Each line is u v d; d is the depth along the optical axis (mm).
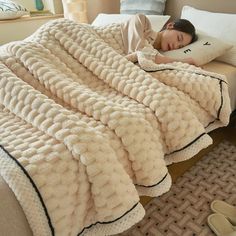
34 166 575
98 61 1000
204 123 1057
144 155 750
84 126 687
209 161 1464
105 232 689
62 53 1014
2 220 522
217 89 1021
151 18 1746
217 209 1156
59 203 581
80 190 630
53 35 1062
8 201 541
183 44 1447
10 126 726
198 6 1800
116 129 741
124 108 821
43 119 694
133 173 792
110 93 957
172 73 1030
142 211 688
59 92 820
